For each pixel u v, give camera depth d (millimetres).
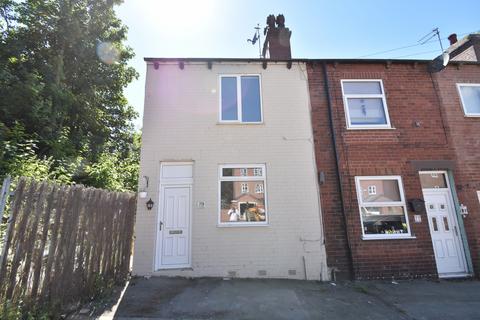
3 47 14266
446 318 4984
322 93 8828
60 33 16047
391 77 9109
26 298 3791
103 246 5773
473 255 7746
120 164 15117
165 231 7586
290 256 7535
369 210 7980
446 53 8836
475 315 5098
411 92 8992
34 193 3961
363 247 7621
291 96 8742
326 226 7754
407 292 6395
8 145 8664
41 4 15719
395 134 8531
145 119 8211
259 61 8898
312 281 7242
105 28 18656
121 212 6727
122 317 4711
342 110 8680
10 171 7840
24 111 12320
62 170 10102
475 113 9094
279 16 10492
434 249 7875
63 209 4523
